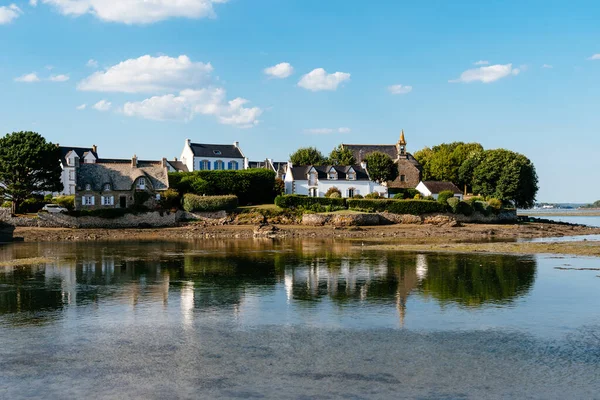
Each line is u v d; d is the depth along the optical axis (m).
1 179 83.56
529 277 40.34
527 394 18.42
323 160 136.00
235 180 102.94
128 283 38.50
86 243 70.38
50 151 84.69
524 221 109.38
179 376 19.97
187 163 126.44
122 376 20.00
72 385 19.17
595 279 39.38
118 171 95.00
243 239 77.56
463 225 96.31
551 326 26.59
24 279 40.22
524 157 123.06
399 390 18.72
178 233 82.62
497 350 22.92
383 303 31.70
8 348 23.27
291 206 98.06
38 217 82.38
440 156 139.12
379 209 98.12
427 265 47.09
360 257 53.38
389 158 123.62
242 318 28.31
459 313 29.19
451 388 18.91
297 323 27.25
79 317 28.56
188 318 28.33
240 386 19.03
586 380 19.62
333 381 19.48
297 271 44.00
